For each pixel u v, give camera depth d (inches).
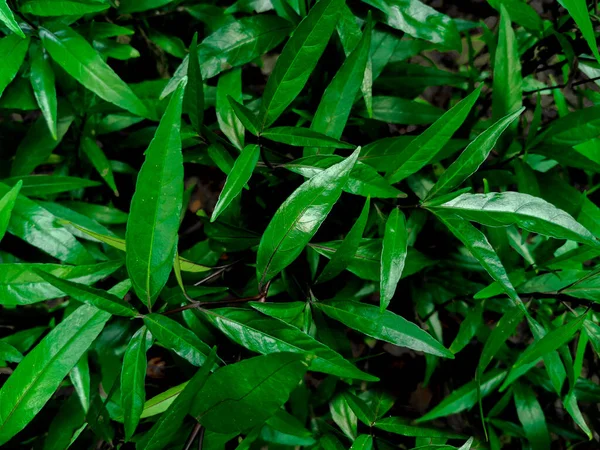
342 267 16.2
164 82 20.8
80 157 22.5
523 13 19.2
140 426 17.3
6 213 14.0
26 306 21.3
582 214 19.6
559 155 18.6
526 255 20.8
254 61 25.5
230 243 18.8
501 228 19.3
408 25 19.0
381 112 21.3
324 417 22.3
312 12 14.4
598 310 16.1
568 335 15.7
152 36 23.2
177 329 14.2
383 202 19.4
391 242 14.9
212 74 18.5
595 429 25.2
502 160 20.1
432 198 15.3
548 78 29.8
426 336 15.5
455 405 19.9
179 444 14.3
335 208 21.1
